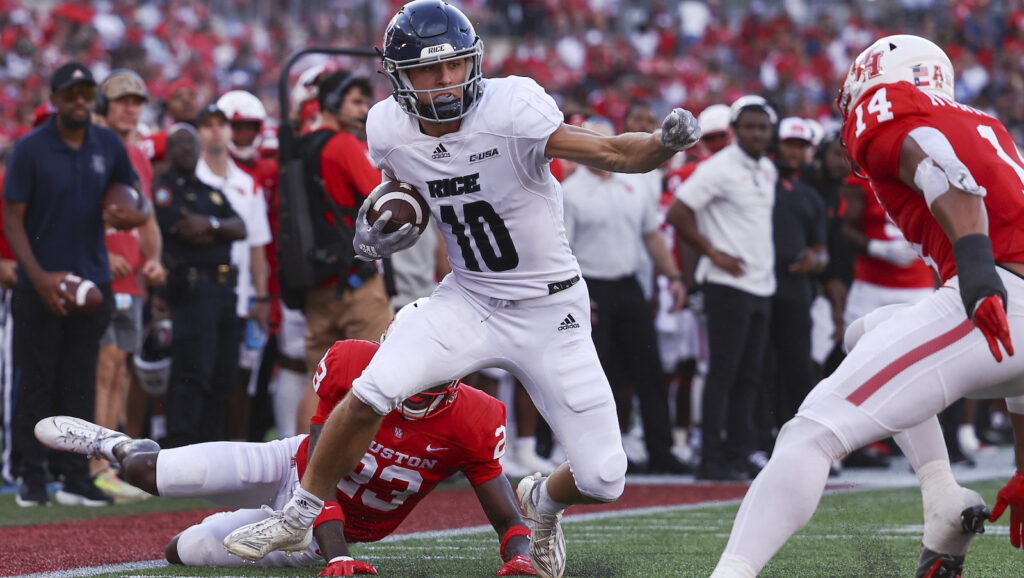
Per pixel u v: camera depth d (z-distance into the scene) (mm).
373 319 22438
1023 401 11805
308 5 84062
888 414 10891
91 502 23531
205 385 25391
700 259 30078
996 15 88625
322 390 13938
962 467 31359
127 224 23047
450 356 13031
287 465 14273
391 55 12508
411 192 13242
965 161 11109
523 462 29297
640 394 30016
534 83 12852
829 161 31750
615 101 74312
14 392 25875
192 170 25938
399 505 14328
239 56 72188
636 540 17844
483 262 13172
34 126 26891
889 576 14156
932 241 11500
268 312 28734
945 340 10883
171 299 25500
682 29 91500
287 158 22250
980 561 15453
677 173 35156
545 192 13055
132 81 26391
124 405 30500
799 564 15250
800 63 84312
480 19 87688
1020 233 11055
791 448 11016
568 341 13367
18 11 68000
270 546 13023
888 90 11438
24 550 16953
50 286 21953
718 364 27922
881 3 92375
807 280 28938
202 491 14242
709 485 27391
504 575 13938
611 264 28969
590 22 88812
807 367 28859
